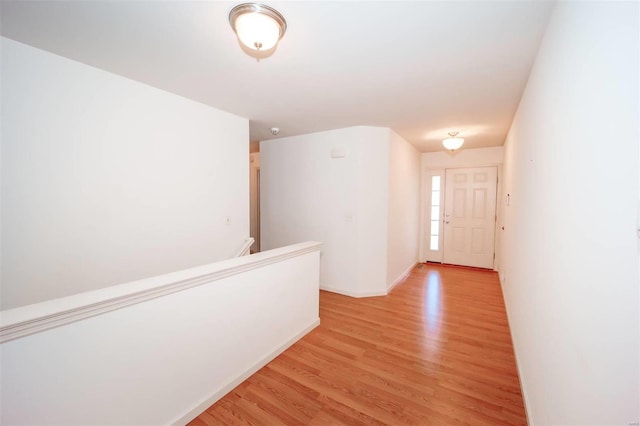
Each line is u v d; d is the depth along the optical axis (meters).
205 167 2.73
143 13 1.37
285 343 2.32
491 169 4.93
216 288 1.72
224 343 1.78
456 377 1.98
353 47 1.68
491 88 2.28
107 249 2.05
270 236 4.45
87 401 1.18
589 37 0.86
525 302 1.88
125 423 1.31
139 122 2.21
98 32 1.54
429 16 1.38
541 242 1.45
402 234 4.40
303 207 4.07
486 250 5.02
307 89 2.33
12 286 1.64
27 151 1.68
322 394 1.80
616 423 0.65
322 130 3.78
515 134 2.83
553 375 1.16
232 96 2.51
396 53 1.75
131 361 1.32
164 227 2.41
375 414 1.64
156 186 2.34
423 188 5.48
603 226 0.74
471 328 2.74
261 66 1.93
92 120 1.95
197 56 1.80
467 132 3.79
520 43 1.62
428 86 2.25
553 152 1.26
